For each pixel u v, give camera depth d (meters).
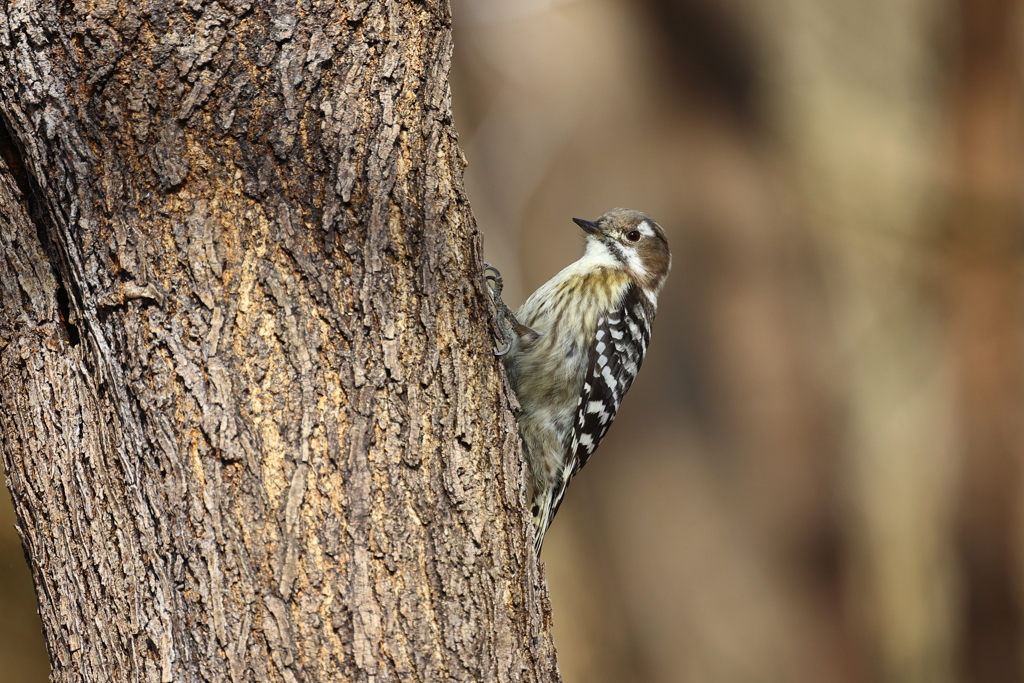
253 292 5.30
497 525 5.93
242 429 5.20
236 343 5.25
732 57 16.78
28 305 5.51
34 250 5.53
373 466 5.39
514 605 5.97
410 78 5.74
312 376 5.32
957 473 18.02
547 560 17.88
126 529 5.23
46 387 5.44
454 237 5.97
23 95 5.23
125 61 5.19
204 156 5.28
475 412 5.89
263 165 5.35
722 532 15.85
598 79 17.19
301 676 5.15
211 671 5.10
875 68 19.02
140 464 5.21
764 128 17.05
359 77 5.51
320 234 5.43
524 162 17.80
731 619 15.82
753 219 16.44
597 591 16.98
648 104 16.84
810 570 15.87
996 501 17.59
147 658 5.17
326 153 5.43
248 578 5.13
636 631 16.31
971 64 17.66
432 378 5.67
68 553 5.35
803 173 17.77
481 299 6.19
